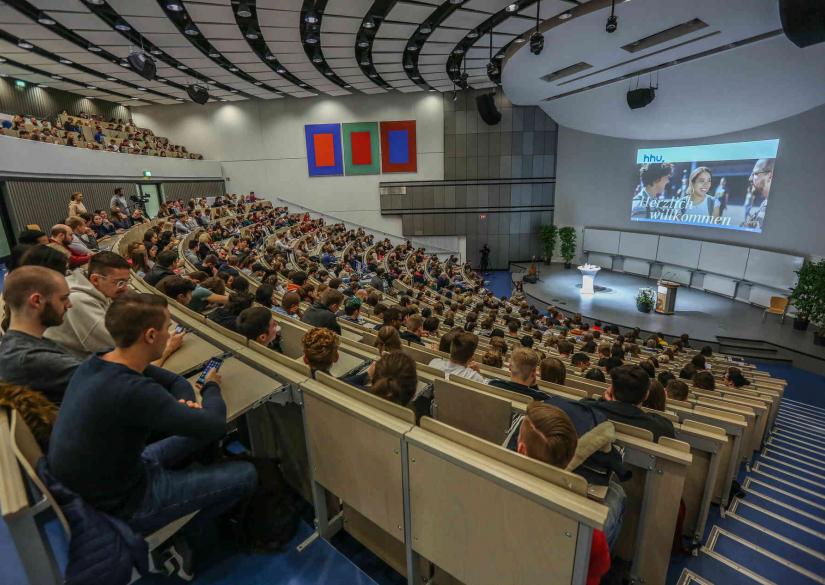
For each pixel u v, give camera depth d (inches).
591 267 630.5
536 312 454.3
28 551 49.5
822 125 456.4
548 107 744.3
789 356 408.8
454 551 66.1
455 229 868.0
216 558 81.9
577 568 51.8
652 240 693.9
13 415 55.4
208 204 669.3
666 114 566.6
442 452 61.4
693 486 110.3
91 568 53.1
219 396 74.1
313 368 87.9
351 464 78.2
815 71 383.6
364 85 697.6
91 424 53.7
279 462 96.6
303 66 567.2
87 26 405.4
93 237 309.1
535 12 377.4
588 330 384.2
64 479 54.4
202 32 430.3
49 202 444.5
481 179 845.2
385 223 863.7
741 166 548.1
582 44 410.6
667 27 353.4
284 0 356.5
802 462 190.9
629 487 87.2
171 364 92.4
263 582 77.4
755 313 523.8
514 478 55.1
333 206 850.8
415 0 356.8
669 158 652.1
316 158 828.6
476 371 134.0
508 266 887.1
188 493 66.6
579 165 805.9
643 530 84.1
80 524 53.8
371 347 140.9
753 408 174.2
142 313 58.0
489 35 448.1
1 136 383.6
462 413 100.6
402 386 82.1
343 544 92.4
